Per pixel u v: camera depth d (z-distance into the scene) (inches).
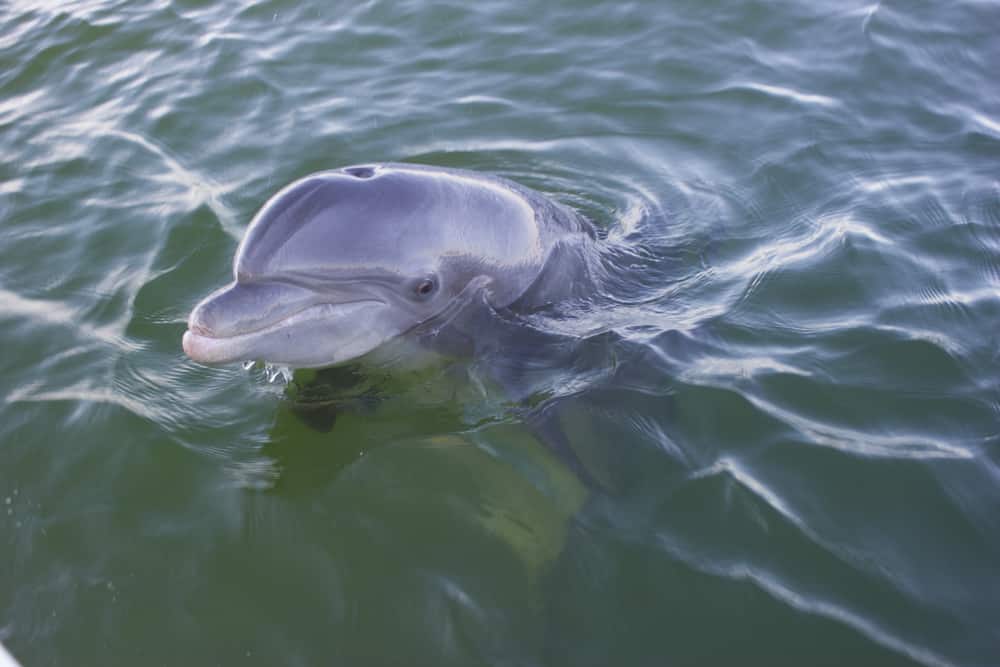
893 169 99.3
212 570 68.5
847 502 70.5
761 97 109.9
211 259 90.0
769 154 102.4
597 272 85.4
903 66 113.3
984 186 96.0
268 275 71.8
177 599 67.3
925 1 124.6
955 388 77.0
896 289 85.1
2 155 104.0
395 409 77.6
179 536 70.1
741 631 65.1
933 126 105.0
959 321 82.0
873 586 66.6
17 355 81.6
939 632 64.5
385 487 72.7
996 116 106.0
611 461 73.6
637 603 66.5
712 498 71.0
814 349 80.2
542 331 80.7
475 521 70.9
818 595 66.3
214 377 79.8
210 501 71.9
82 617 66.6
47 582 68.1
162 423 76.2
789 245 90.7
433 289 76.4
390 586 67.7
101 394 78.2
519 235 80.2
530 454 74.5
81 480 73.0
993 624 64.7
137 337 83.0
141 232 93.3
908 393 76.7
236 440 75.4
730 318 83.0
